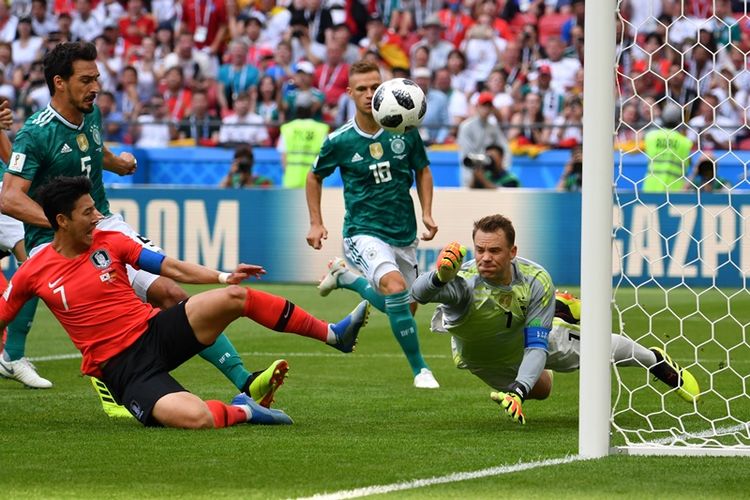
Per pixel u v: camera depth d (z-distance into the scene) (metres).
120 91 35.19
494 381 11.15
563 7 34.47
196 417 9.72
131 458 8.41
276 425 10.17
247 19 35.38
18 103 33.81
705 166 27.02
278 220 28.30
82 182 9.82
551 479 7.68
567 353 10.62
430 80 34.19
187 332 9.87
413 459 8.44
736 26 31.89
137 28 36.09
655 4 32.47
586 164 8.59
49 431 9.75
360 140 14.20
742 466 8.22
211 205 28.36
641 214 26.97
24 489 7.31
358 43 35.31
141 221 28.45
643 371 14.66
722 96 31.02
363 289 14.27
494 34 34.75
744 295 25.94
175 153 31.20
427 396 12.52
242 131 32.09
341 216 28.05
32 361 15.90
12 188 11.30
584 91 8.60
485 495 7.14
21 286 9.98
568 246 27.58
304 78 30.70
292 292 26.72
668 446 8.79
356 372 14.84
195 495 7.12
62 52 11.30
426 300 10.02
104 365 9.95
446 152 30.98
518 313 10.09
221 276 9.81
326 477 7.72
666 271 26.88
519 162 31.00
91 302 9.89
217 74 35.16
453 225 27.78
